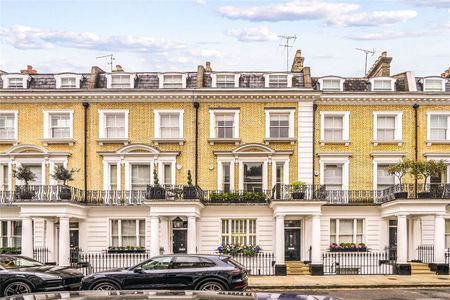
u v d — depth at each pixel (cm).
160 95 3123
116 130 3167
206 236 2994
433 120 3195
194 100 3139
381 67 3538
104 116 3153
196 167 3112
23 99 3145
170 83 3219
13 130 3161
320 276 2723
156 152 3108
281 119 3153
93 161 3130
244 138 3133
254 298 619
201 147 3130
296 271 2822
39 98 3142
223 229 3020
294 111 3134
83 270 2852
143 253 2984
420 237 3061
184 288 1705
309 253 2950
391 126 3197
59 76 3241
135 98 3139
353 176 3147
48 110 3152
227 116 3158
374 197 3103
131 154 3114
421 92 3150
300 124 3128
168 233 2964
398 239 2817
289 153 3111
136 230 3045
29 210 2761
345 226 3075
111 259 2956
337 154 3136
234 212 3009
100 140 3120
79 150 3136
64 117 3172
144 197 3047
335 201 3083
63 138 3119
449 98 3159
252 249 2920
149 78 3291
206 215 3008
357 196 3102
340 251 3016
